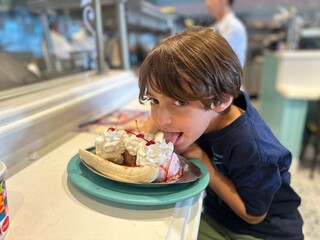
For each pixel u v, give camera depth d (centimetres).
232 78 51
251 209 60
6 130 56
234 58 52
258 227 70
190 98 48
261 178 57
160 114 52
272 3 389
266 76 292
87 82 106
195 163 56
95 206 43
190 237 38
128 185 45
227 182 63
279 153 59
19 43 191
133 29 210
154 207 43
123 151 52
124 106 120
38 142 67
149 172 43
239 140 57
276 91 229
